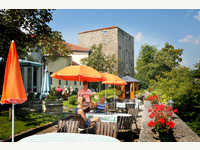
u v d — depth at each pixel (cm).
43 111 1036
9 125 674
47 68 1393
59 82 2192
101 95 1655
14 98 335
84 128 552
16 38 938
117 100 1448
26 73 1717
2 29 872
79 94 763
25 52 1070
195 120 845
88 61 2555
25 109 1039
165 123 428
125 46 3800
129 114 687
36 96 1373
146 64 3750
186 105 893
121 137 596
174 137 405
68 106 1388
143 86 3512
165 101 971
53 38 1094
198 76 927
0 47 859
